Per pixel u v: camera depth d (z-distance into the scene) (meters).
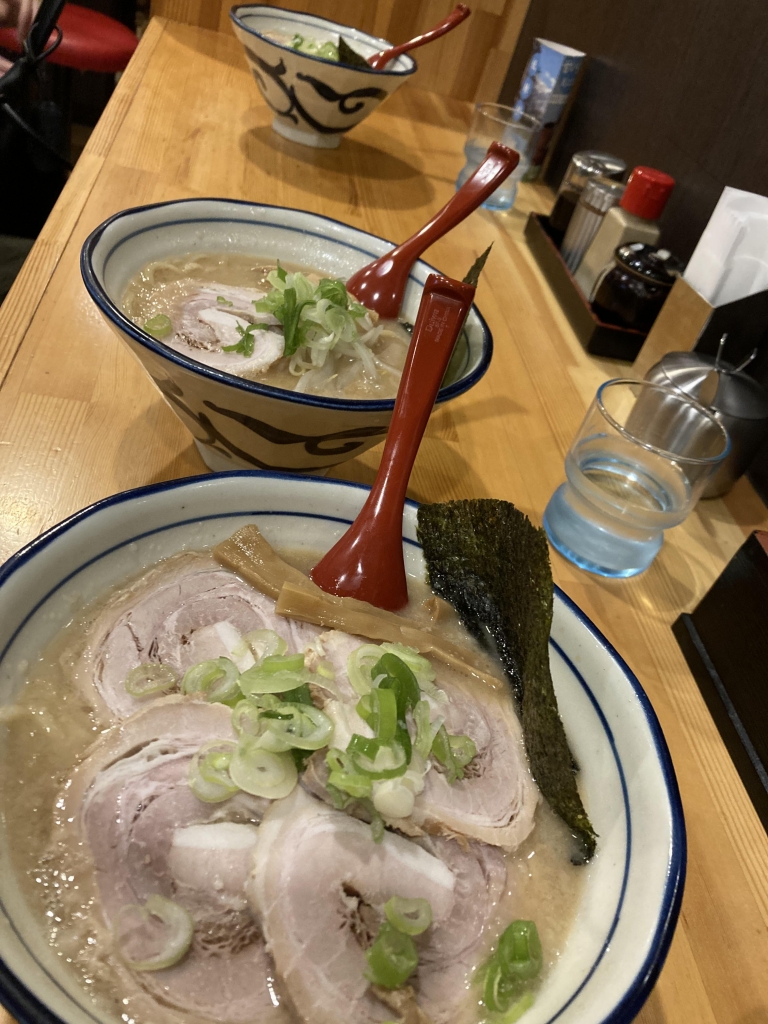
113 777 0.52
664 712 0.84
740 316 1.24
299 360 0.87
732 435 1.13
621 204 1.51
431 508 0.71
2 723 0.52
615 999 0.45
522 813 0.60
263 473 0.69
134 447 0.91
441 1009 0.49
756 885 0.71
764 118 1.33
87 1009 0.42
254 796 0.53
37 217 2.01
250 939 0.49
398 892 0.53
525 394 1.26
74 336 1.03
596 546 0.97
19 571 0.54
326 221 1.08
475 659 0.69
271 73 1.59
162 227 0.96
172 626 0.62
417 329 0.68
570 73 2.02
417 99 2.38
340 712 0.58
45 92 2.53
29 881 0.47
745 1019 0.62
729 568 0.90
